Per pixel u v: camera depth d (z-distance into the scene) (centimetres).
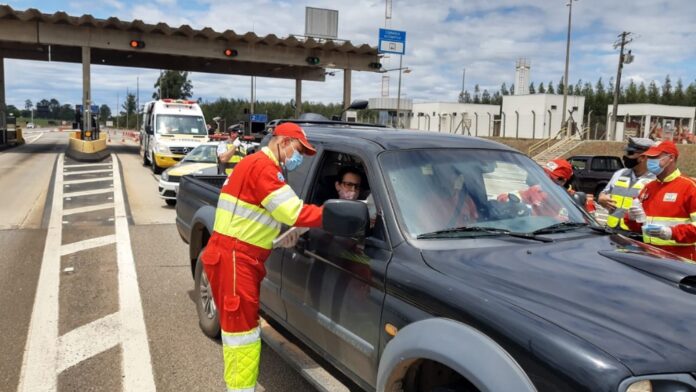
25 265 711
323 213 286
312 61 3025
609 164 2000
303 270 349
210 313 477
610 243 302
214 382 402
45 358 438
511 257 267
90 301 577
